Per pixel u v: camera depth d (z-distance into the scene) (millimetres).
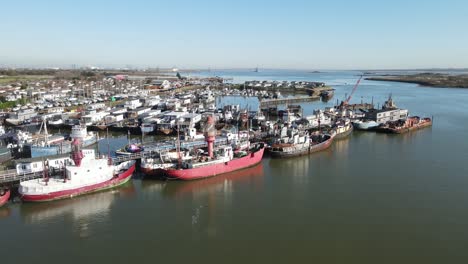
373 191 72062
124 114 160500
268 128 126812
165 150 93812
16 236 54438
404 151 104562
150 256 49531
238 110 167125
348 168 88062
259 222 59156
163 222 59375
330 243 52469
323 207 64688
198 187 75625
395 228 56500
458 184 75250
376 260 48125
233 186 76250
